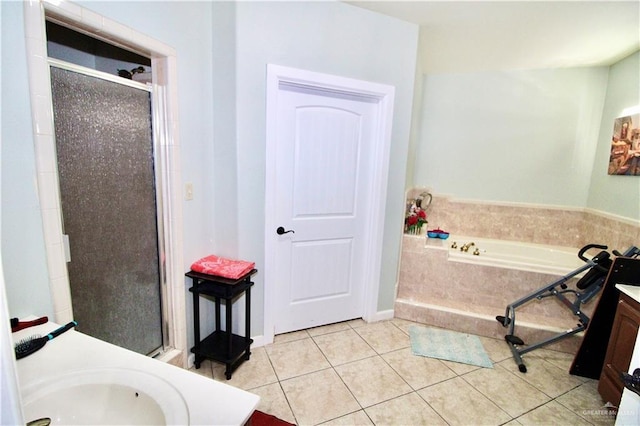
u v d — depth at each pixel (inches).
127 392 34.5
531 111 139.4
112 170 61.3
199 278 77.2
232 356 79.2
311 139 94.1
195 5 74.2
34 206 45.7
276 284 96.7
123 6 56.9
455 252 122.7
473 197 150.6
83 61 77.5
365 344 97.0
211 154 83.8
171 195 72.5
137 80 73.9
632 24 91.2
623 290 70.4
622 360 70.0
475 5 84.4
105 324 62.4
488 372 86.1
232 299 82.3
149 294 72.5
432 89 149.4
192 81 75.2
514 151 143.1
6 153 42.0
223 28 77.7
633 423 45.4
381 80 95.4
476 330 105.4
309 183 96.0
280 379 80.0
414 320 112.4
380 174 101.2
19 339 41.2
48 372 36.4
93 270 59.1
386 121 98.1
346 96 95.7
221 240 87.1
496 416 70.8
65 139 52.6
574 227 139.0
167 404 31.8
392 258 109.9
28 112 44.0
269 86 81.4
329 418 68.5
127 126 63.8
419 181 155.3
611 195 121.0
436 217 155.3
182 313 78.1
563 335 88.0
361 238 107.7
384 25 92.6
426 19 93.6
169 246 74.6
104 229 60.7
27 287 45.8
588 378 84.6
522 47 112.0
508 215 146.3
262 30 78.6
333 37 86.7
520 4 82.5
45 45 45.4
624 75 118.0
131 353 40.4
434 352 93.8
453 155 150.6
